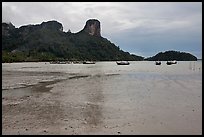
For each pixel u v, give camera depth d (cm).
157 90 3059
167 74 6212
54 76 5384
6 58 17512
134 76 5509
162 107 1959
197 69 9088
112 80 4472
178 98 2414
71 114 1703
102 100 2305
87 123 1459
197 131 1288
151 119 1556
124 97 2489
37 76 5356
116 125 1414
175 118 1580
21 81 4209
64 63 17175
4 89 3147
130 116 1642
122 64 15150
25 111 1798
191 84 3788
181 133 1255
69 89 3147
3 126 1384
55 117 1612
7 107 1952
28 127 1366
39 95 2634
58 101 2247
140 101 2247
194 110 1833
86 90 3050
